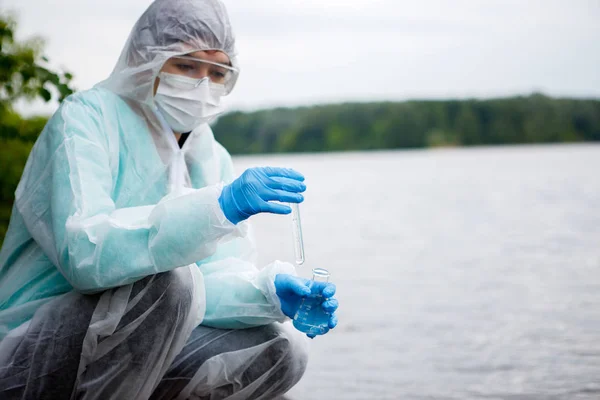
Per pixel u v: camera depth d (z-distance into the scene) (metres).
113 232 2.14
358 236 8.79
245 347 2.48
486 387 3.34
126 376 2.24
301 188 2.24
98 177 2.31
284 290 2.43
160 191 2.51
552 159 26.73
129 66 2.60
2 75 4.52
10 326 2.31
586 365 3.62
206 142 2.76
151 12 2.58
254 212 2.18
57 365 2.20
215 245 2.20
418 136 47.34
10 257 2.44
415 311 4.85
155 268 2.15
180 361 2.45
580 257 6.69
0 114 5.23
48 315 2.21
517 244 7.64
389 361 3.78
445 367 3.66
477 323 4.50
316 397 3.23
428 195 14.16
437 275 6.08
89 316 2.20
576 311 4.71
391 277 6.04
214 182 2.74
